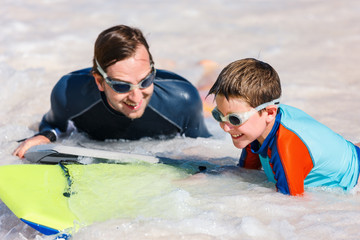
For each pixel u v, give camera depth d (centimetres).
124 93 830
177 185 761
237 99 703
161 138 1024
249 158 823
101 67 823
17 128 1074
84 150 874
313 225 629
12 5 2441
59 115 992
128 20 2170
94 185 751
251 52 1734
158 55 1689
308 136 720
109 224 636
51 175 775
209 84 1417
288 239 596
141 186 752
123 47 803
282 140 712
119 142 1016
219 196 720
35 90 1308
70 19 2181
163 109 957
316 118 1116
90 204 691
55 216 651
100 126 988
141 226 627
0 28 1986
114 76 812
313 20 2198
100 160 858
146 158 866
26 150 913
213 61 1628
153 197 713
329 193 737
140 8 2428
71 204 689
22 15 2239
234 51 1747
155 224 632
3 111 1191
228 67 734
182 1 2609
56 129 1014
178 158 922
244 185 764
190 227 625
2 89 1284
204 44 1834
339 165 741
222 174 809
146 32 1998
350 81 1417
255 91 700
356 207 686
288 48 1777
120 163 852
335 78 1442
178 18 2250
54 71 1470
